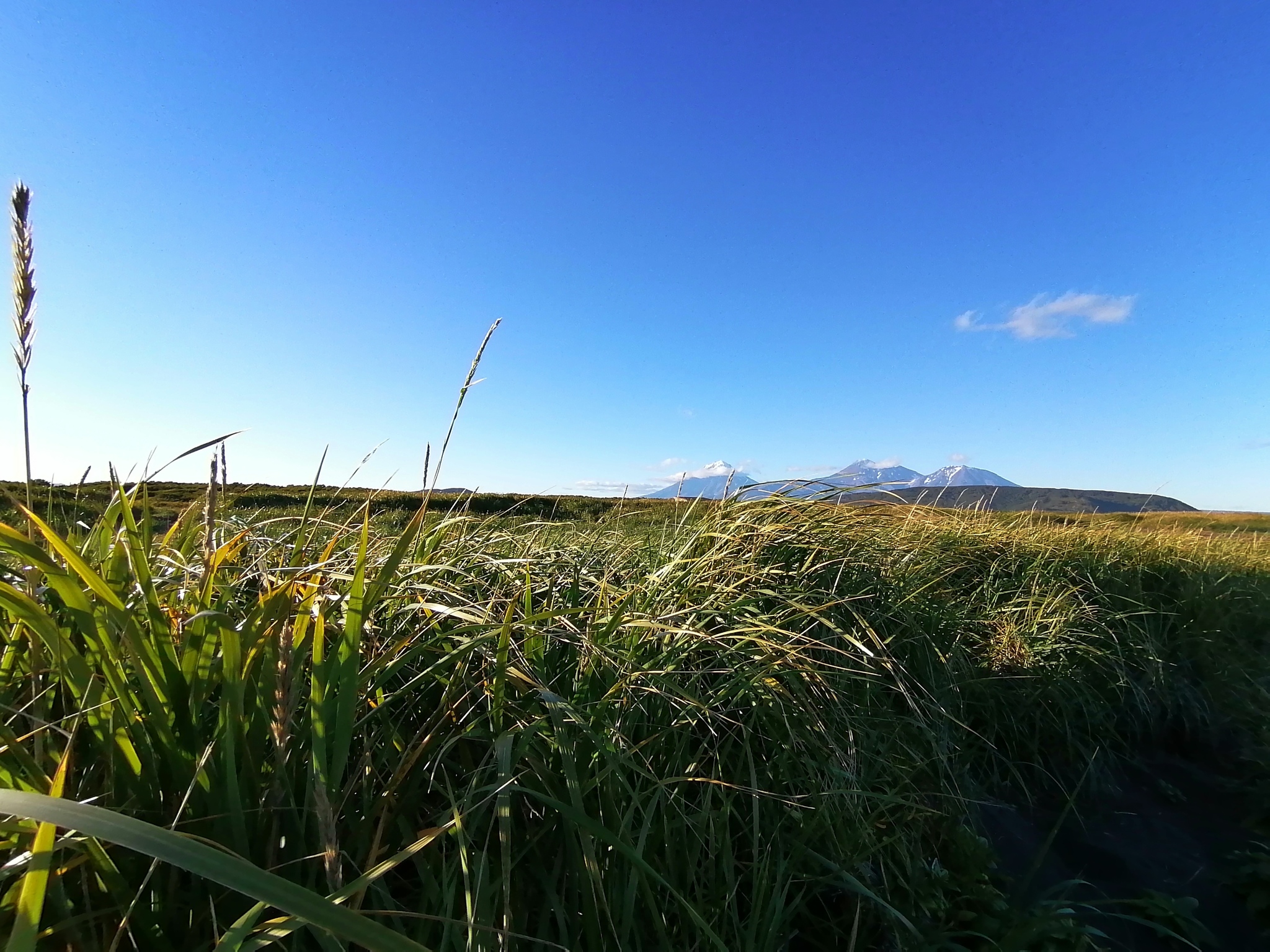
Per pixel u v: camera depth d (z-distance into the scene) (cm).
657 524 452
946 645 402
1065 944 229
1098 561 596
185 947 126
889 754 292
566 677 231
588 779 187
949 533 576
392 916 144
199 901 129
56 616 156
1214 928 272
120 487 144
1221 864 314
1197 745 449
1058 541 634
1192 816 363
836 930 211
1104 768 392
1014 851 314
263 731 144
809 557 343
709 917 186
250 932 102
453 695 200
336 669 144
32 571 153
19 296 142
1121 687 451
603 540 393
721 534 330
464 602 223
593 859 161
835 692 271
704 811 199
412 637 189
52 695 151
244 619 183
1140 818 356
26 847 121
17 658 155
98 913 117
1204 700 481
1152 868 310
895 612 362
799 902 204
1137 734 444
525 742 167
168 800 135
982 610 483
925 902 238
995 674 412
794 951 211
